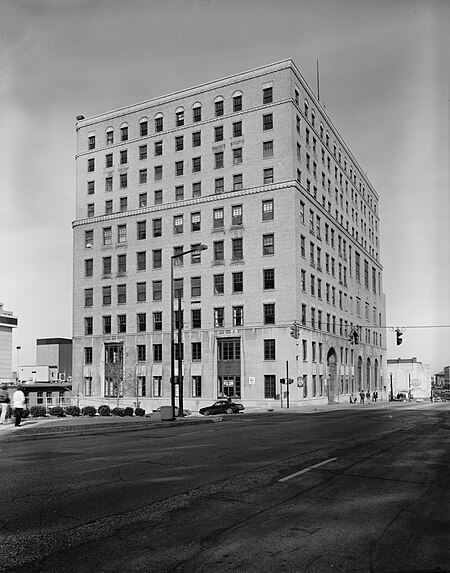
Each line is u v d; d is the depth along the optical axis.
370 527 6.91
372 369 92.81
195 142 67.62
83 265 73.38
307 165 66.69
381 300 102.56
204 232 65.19
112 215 71.50
